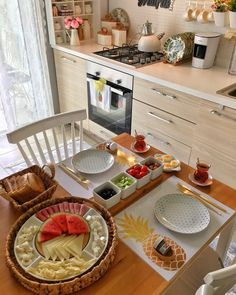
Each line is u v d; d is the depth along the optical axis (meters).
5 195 1.01
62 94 3.19
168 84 1.96
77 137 3.02
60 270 0.76
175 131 2.12
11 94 2.86
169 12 2.50
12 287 0.75
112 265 0.82
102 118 2.76
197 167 1.22
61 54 2.86
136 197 1.10
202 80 2.00
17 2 2.51
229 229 1.20
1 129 3.04
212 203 1.09
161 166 1.20
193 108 1.91
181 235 0.94
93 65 2.52
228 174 1.91
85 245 0.84
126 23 2.93
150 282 0.78
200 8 2.24
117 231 0.94
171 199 1.08
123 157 1.35
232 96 1.74
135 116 2.38
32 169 1.16
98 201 1.04
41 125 1.43
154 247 0.87
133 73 2.18
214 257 1.22
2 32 2.55
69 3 2.81
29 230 0.88
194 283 1.11
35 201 1.00
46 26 2.84
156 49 2.51
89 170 1.25
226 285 0.87
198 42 2.16
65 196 1.07
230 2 1.94
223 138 1.83
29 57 2.80
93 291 0.75
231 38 2.09
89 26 3.05
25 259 0.79
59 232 0.87
